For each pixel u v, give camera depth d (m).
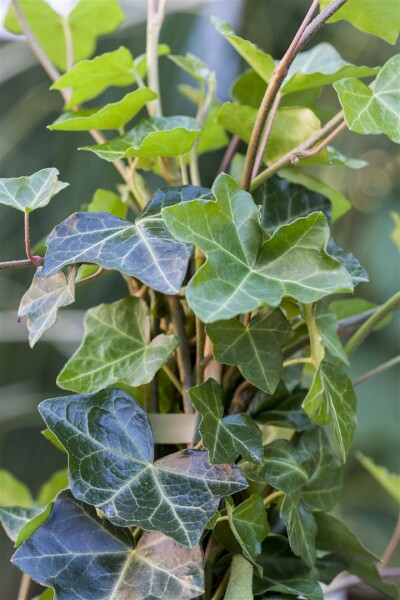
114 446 0.47
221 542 0.49
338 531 0.52
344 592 0.64
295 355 0.56
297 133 0.52
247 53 0.53
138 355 0.50
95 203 0.56
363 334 0.53
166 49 0.59
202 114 0.57
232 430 0.47
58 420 0.47
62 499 0.48
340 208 0.58
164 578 0.46
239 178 0.55
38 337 0.46
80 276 0.54
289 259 0.45
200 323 0.49
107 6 0.63
